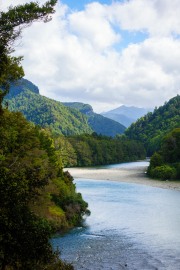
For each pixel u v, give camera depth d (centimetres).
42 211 3769
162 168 11788
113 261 3369
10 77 1769
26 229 1253
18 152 2412
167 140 13362
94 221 5228
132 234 4459
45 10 1524
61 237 4294
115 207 6375
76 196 5294
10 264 1229
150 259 3425
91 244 3988
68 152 17588
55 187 4356
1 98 1703
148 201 7056
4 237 1197
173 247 3853
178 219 5325
